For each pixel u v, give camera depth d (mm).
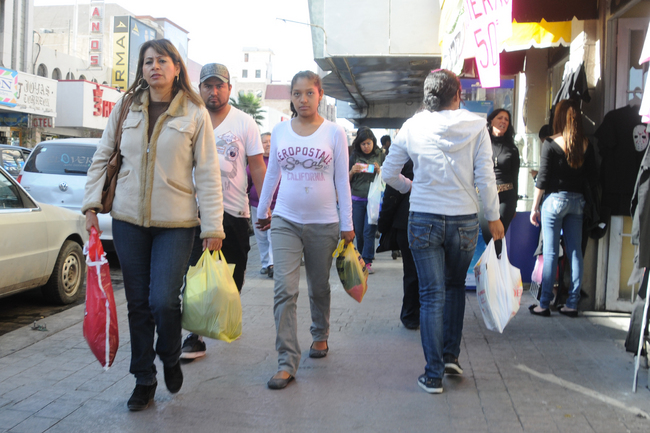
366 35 9852
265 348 4355
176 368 3277
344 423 3057
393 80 13422
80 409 3205
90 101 34125
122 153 3139
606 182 5234
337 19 9898
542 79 8273
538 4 5492
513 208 5535
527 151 7391
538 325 4988
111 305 3010
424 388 3496
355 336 4707
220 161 4184
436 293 3494
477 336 4660
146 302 3170
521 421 3064
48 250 5609
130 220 3082
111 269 8102
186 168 3201
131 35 45438
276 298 3695
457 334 3701
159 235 3154
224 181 4207
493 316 3586
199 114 3242
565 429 2971
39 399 3336
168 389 3293
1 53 27250
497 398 3379
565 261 5543
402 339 4621
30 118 26719
